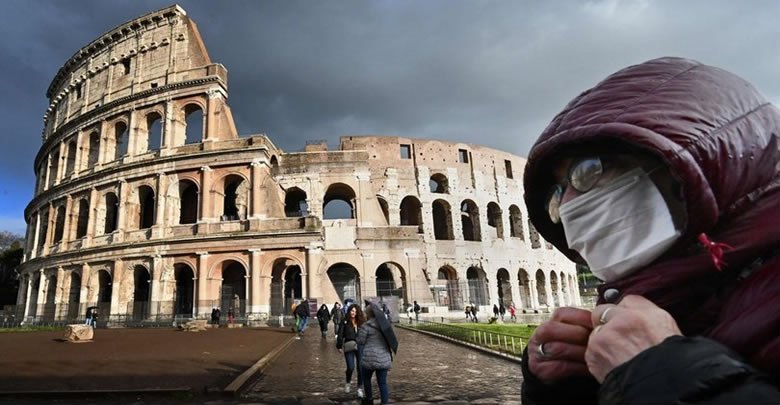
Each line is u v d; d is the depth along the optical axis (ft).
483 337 74.74
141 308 142.10
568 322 6.03
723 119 4.92
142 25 173.99
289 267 171.73
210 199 145.28
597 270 5.85
